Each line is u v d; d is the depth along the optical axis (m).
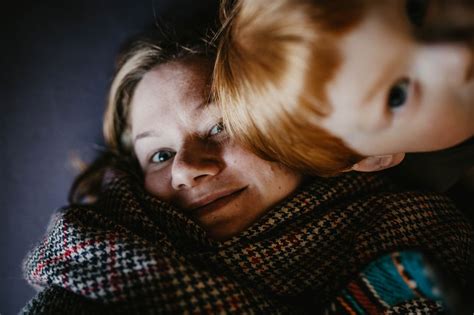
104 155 1.00
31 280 0.76
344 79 0.54
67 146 1.02
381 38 0.52
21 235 1.01
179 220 0.74
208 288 0.64
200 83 0.75
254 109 0.64
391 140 0.60
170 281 0.64
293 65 0.56
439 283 0.54
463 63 0.51
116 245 0.67
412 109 0.55
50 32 0.99
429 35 0.52
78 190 1.00
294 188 0.75
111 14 0.98
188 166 0.70
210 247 0.72
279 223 0.72
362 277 0.61
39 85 1.01
